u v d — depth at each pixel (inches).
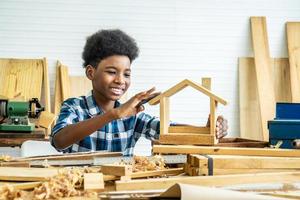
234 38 115.6
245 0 115.6
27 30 111.7
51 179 33.4
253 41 114.0
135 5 113.7
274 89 113.8
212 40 115.2
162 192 29.5
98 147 65.2
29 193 32.0
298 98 110.7
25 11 111.5
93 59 64.0
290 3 116.3
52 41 112.1
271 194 30.5
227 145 48.4
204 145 44.7
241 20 115.7
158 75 114.1
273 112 109.4
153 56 114.2
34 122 100.1
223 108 114.5
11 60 110.8
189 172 39.5
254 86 114.3
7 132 87.8
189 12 114.8
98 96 66.2
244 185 33.4
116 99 65.1
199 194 24.7
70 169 39.2
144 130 68.3
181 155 44.9
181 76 114.6
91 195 31.8
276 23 116.4
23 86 109.1
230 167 37.5
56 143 59.4
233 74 115.3
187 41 114.9
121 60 62.7
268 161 38.2
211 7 115.2
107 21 113.3
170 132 47.0
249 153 41.4
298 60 113.6
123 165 37.8
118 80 63.2
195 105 113.7
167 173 40.7
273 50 116.3
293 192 31.5
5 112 88.0
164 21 114.4
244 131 112.4
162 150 42.6
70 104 65.4
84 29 112.8
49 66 112.1
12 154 98.4
